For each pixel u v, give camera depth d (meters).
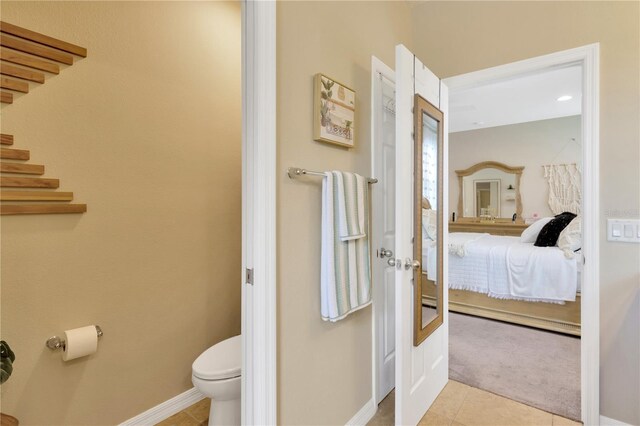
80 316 1.56
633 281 1.67
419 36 2.32
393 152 2.07
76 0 1.53
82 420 1.57
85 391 1.58
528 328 3.25
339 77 1.59
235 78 2.27
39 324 1.43
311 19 1.43
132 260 1.75
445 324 2.19
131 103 1.74
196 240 2.06
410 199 1.68
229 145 2.24
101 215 1.63
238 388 1.60
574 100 4.25
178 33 1.95
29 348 1.41
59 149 1.48
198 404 2.03
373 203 1.87
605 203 1.73
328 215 1.42
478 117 5.09
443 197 2.11
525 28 1.95
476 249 3.62
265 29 1.20
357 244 1.59
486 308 3.55
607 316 1.73
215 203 2.17
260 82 1.18
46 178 1.44
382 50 1.97
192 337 2.04
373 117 1.85
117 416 1.69
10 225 1.36
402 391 1.60
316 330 1.46
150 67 1.82
